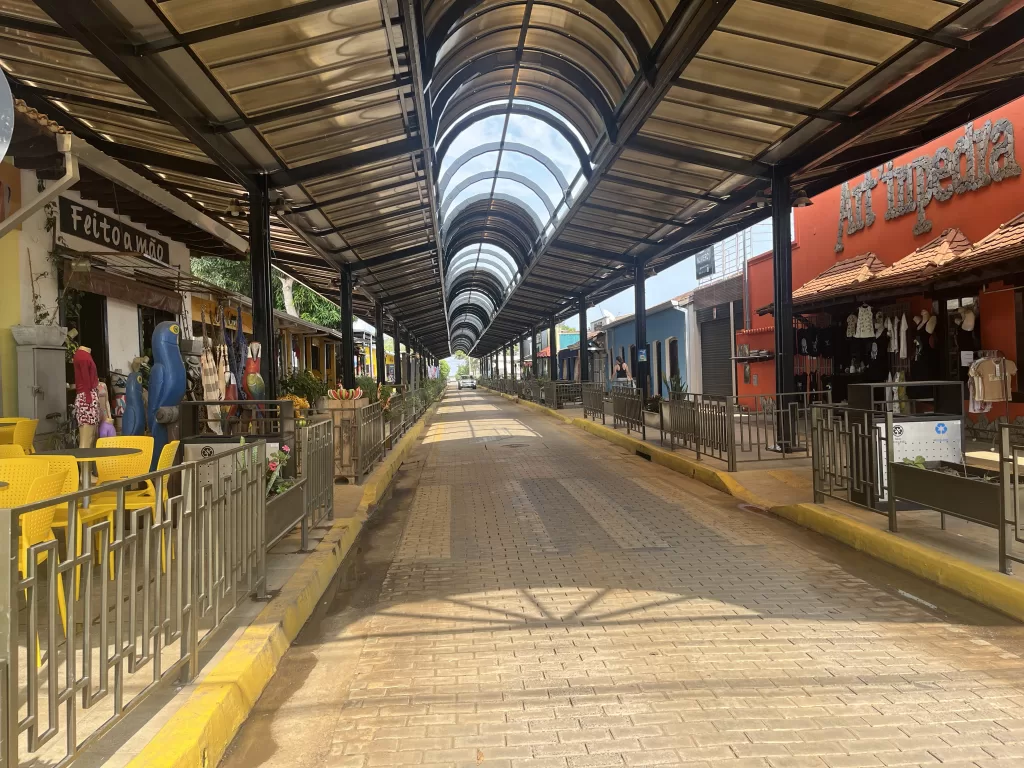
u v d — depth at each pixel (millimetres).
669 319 24500
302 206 9586
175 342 6383
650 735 2689
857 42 6293
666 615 4039
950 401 6203
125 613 3816
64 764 2023
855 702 2922
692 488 8461
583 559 5324
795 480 8078
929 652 3441
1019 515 4172
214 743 2584
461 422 21719
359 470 8562
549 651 3561
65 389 7242
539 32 8812
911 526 5500
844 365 12844
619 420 15234
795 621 3904
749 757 2510
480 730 2771
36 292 7039
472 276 32156
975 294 9531
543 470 10336
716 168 9594
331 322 32438
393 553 5742
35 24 4773
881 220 12180
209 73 5500
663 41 6938
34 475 3703
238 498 3686
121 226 9031
